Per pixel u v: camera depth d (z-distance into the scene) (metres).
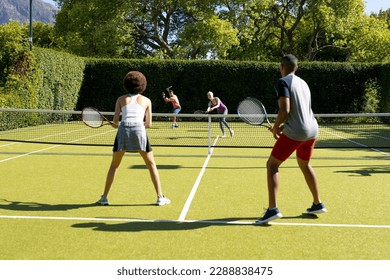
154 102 24.95
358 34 31.84
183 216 5.19
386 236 4.46
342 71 24.77
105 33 28.06
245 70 24.69
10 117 17.19
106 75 24.92
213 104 15.21
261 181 7.43
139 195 6.28
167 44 32.66
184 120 24.97
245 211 5.43
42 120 19.88
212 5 29.42
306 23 33.12
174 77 24.84
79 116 24.86
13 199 5.96
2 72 18.50
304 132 4.62
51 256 3.88
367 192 6.54
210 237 4.41
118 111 5.56
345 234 4.52
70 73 22.61
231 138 15.38
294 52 35.81
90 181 7.30
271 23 33.81
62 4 32.91
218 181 7.42
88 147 12.50
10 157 10.20
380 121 24.44
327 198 6.14
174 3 30.91
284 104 4.57
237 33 30.66
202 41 28.27
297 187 6.88
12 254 3.92
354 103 24.97
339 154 11.34
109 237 4.39
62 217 5.10
